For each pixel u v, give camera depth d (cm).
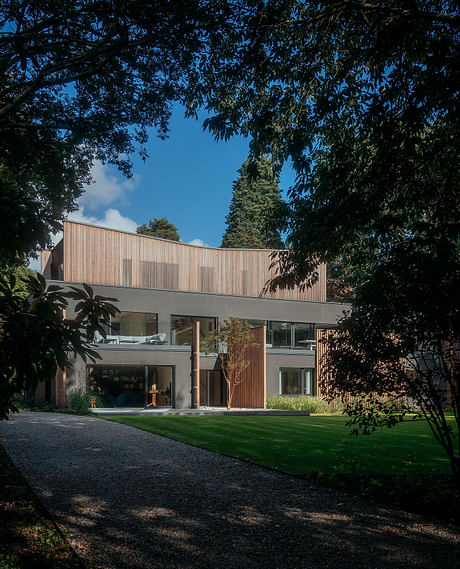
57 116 910
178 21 698
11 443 1047
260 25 673
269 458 897
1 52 790
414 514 561
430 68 684
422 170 779
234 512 569
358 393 736
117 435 1188
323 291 2906
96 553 441
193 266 2612
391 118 703
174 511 572
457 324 605
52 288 393
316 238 820
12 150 341
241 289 2717
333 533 496
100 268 2342
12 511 556
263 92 789
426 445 1069
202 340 2336
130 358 2238
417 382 694
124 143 970
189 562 423
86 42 771
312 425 1462
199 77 805
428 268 603
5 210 302
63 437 1141
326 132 837
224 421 1538
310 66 757
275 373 2592
